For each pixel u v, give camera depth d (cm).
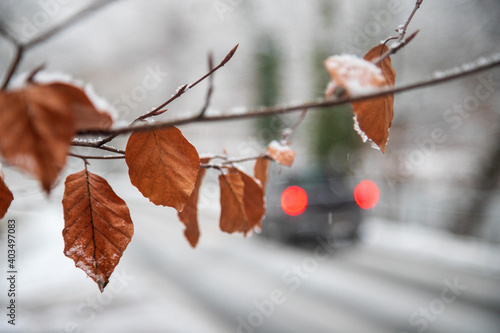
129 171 52
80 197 55
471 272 643
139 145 51
